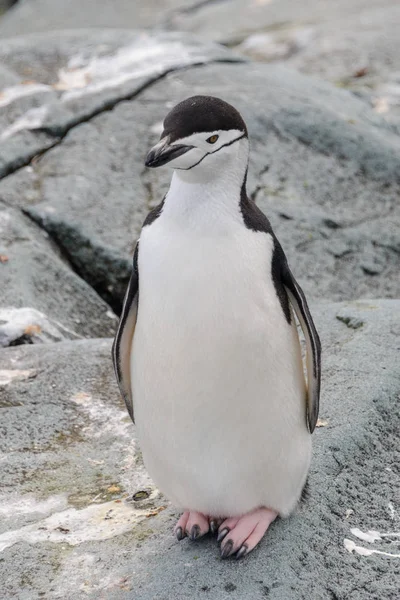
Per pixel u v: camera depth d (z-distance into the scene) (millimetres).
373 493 8414
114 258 14883
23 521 8227
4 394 10445
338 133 17891
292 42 28453
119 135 17109
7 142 16516
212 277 6711
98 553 7715
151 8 36156
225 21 32688
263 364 6852
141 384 7113
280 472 7344
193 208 6848
